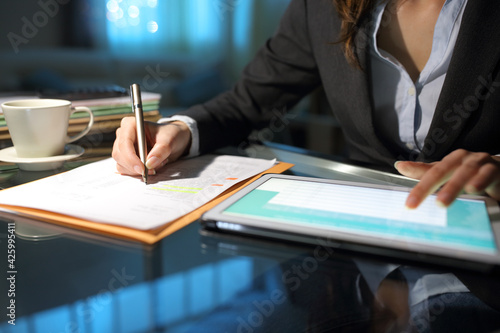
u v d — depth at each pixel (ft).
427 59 2.65
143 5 7.52
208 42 8.65
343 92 2.78
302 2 3.05
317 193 1.63
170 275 1.15
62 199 1.65
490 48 2.21
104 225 1.45
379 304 1.01
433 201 1.51
